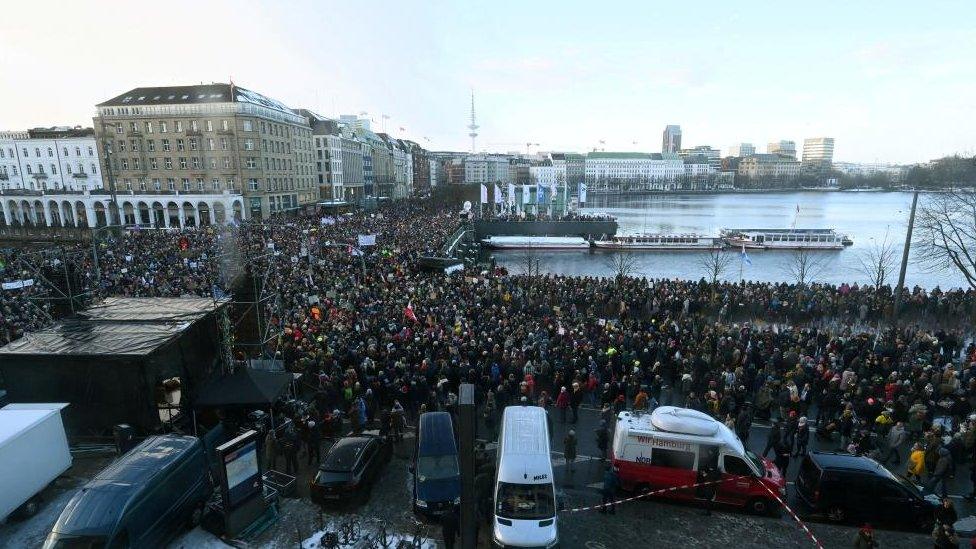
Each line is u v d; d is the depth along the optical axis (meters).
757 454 15.70
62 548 9.74
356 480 13.46
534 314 29.52
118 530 10.07
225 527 11.95
